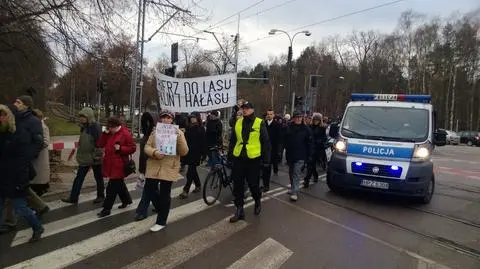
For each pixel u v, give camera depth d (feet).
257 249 20.12
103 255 18.66
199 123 30.94
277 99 293.23
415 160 30.60
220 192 30.66
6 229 21.22
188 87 38.93
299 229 23.66
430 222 26.86
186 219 24.80
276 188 35.63
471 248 22.11
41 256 18.30
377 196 33.91
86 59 33.86
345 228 24.36
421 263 19.54
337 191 34.73
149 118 26.30
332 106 279.28
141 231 22.09
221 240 21.21
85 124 27.12
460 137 164.14
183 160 30.60
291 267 18.15
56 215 24.47
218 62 166.40
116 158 24.43
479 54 199.72
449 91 203.92
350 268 18.40
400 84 227.40
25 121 19.49
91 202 27.73
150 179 22.85
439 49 205.57
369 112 34.40
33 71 39.55
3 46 35.70
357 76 267.59
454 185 42.65
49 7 31.35
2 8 30.63
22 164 19.26
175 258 18.65
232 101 39.24
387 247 21.52
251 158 24.93
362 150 31.83
